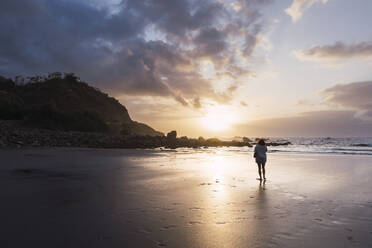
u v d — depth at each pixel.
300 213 4.76
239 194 6.40
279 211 4.88
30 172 9.43
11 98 54.25
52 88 102.38
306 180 8.76
